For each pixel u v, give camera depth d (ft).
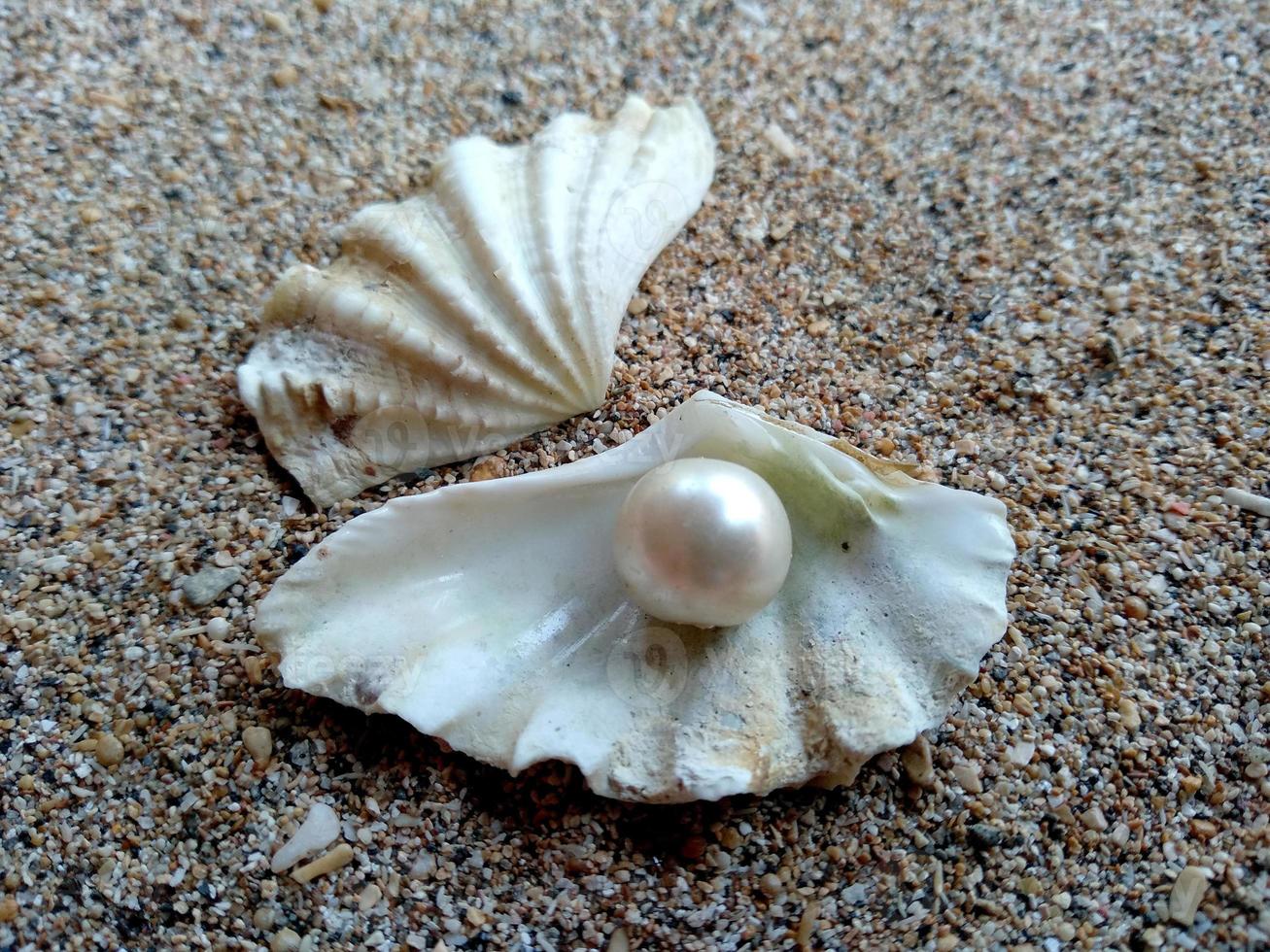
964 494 0.23
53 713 0.24
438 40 0.33
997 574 0.22
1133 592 0.25
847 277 0.29
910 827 0.23
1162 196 0.30
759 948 0.21
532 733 0.21
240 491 0.26
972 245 0.30
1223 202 0.30
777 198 0.31
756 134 0.32
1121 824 0.22
